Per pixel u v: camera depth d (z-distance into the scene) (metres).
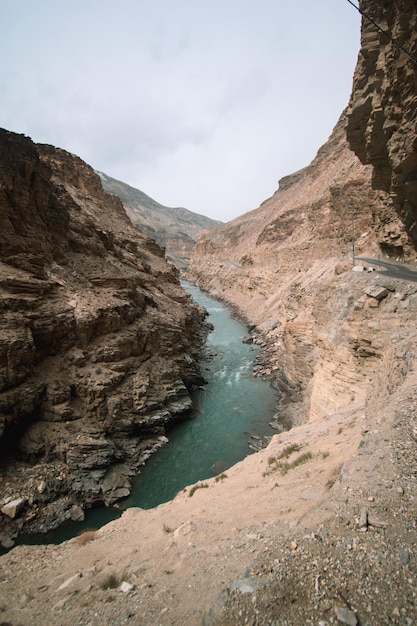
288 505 7.25
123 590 6.10
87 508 16.92
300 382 28.67
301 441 13.27
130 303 28.94
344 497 6.00
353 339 17.73
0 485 16.81
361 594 4.27
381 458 6.66
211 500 10.48
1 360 18.23
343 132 86.00
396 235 27.81
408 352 10.97
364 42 19.66
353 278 20.84
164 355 28.92
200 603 4.91
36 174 25.61
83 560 8.90
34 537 15.02
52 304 22.66
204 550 6.53
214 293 101.88
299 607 4.28
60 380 21.00
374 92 19.95
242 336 52.50
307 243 64.75
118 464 19.83
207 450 22.16
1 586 8.22
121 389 22.91
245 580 4.87
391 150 19.19
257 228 127.88
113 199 66.31
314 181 91.31
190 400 27.14
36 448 18.64
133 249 50.78
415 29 15.30
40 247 24.91
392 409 8.26
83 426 20.39
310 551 5.06
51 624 5.70
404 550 4.71
